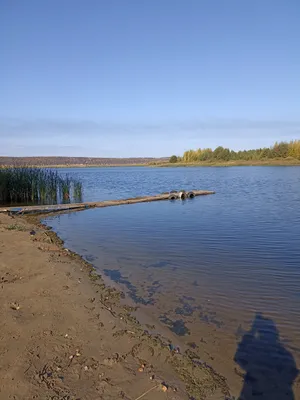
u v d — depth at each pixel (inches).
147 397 143.7
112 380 154.0
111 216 688.4
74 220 648.4
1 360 165.8
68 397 141.5
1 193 928.9
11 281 277.4
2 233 473.4
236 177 1955.0
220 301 251.6
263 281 292.5
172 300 253.9
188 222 590.9
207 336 201.2
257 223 563.5
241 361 176.7
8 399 138.9
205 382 157.5
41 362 165.5
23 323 204.7
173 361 173.0
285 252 383.9
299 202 832.3
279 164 3651.6
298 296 259.3
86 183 1742.1
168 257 372.2
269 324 216.4
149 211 746.8
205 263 347.9
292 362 176.1
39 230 525.3
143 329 206.5
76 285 274.5
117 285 284.7
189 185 1523.1
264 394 152.2
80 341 187.3
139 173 2999.5
